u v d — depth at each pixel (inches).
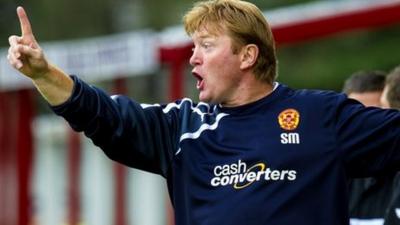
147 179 1756.9
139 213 1750.7
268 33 392.2
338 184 377.4
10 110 1025.5
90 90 381.1
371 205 501.0
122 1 2271.2
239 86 390.6
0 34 2150.6
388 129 380.2
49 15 2231.8
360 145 380.2
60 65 861.2
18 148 991.6
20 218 987.3
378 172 383.6
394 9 818.2
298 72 1983.3
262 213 370.9
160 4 2244.1
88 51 843.4
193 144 387.9
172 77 799.7
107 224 1747.0
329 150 378.6
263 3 1972.2
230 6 390.6
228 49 387.9
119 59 827.4
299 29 814.5
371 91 534.3
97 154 1743.4
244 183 375.2
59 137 1721.2
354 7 818.2
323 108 385.1
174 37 796.6
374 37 1972.2
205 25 389.7
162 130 393.4
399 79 496.7
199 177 382.0
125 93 895.7
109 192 1736.0
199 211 379.6
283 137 380.2
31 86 965.8
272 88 393.7
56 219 1688.0
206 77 390.0
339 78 1964.8
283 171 375.2
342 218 377.7
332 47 1990.7
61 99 376.2
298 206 372.8
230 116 388.2
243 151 379.6
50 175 1713.8
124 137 386.3
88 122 380.5
